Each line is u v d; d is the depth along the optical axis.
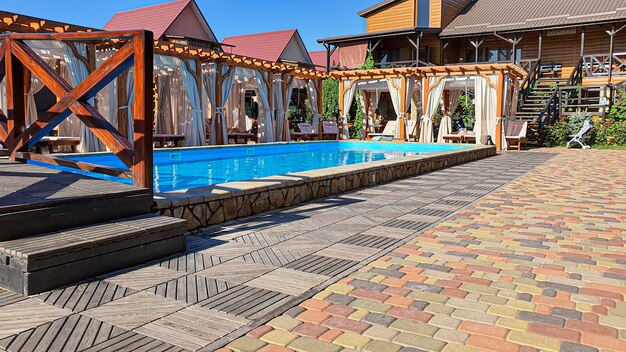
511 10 24.14
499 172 9.73
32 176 4.40
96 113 4.39
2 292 2.93
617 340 2.39
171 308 2.74
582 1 22.66
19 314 2.61
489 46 24.67
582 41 20.67
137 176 4.12
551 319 2.64
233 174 9.66
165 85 15.54
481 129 16.30
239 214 5.23
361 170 7.48
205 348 2.28
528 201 6.33
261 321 2.59
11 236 3.15
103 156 10.27
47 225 3.36
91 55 10.83
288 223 4.98
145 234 3.55
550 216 5.37
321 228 4.76
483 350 2.29
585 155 13.81
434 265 3.60
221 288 3.07
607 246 4.13
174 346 2.29
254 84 17.36
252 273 3.37
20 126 5.18
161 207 4.30
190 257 3.73
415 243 4.22
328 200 6.40
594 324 2.58
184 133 14.44
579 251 3.98
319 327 2.53
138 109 4.05
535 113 18.81
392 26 26.11
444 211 5.65
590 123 17.48
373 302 2.87
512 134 16.64
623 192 7.08
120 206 3.86
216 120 14.75
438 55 24.67
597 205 6.04
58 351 2.21
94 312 2.66
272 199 5.70
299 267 3.52
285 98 17.45
